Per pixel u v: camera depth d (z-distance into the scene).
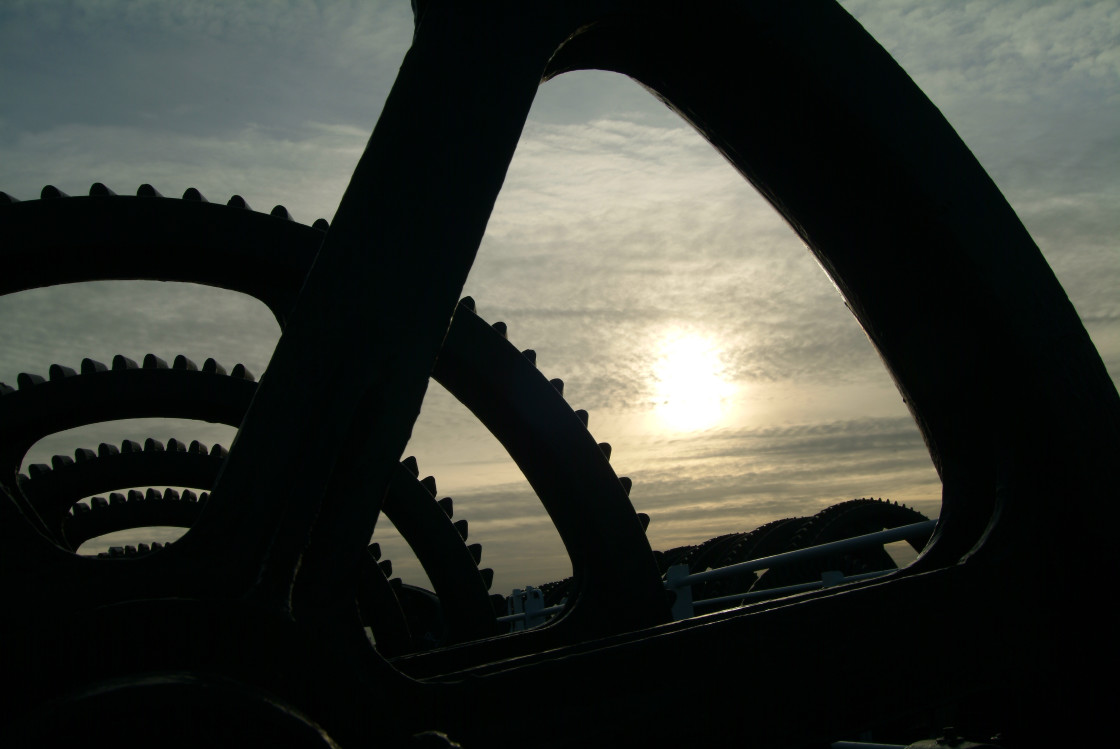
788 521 6.57
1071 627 1.47
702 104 1.70
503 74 1.24
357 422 1.07
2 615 0.90
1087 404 1.53
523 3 1.29
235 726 0.84
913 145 1.52
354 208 1.13
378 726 0.95
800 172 1.69
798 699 1.26
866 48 1.53
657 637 1.21
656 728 1.17
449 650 2.43
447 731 1.05
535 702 1.11
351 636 1.03
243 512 0.99
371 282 1.10
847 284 1.76
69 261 3.22
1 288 3.18
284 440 1.02
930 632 1.38
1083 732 1.45
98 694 0.81
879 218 1.64
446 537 4.94
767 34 1.46
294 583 1.02
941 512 1.66
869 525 6.41
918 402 1.71
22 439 4.16
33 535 0.94
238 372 4.70
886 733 3.00
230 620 0.92
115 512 6.04
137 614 0.89
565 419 3.28
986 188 1.56
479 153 1.20
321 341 1.07
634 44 1.60
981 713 1.48
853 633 1.32
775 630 1.28
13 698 0.85
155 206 3.26
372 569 5.53
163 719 0.82
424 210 1.15
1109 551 1.49
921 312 1.66
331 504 1.05
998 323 1.53
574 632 2.90
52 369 4.26
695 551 7.31
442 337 1.13
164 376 4.42
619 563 3.06
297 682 0.93
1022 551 1.49
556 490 3.25
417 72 1.21
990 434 1.60
